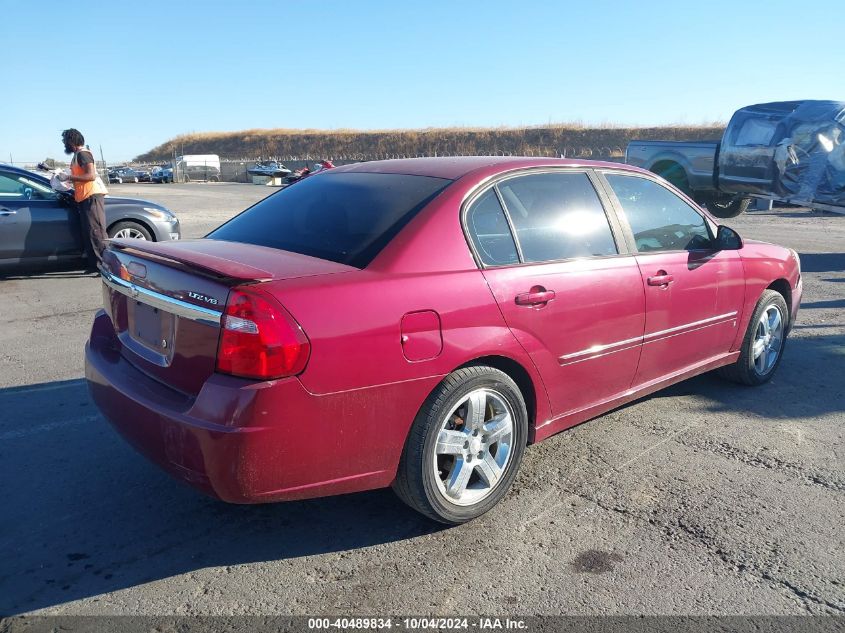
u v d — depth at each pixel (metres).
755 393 5.12
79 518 3.30
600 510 3.43
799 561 3.02
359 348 2.77
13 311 7.42
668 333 4.22
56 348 6.04
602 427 4.47
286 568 2.94
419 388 2.96
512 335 3.28
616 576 2.89
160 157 101.56
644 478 3.77
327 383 2.71
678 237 4.41
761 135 12.90
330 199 3.62
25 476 3.70
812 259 11.43
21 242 8.62
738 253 4.79
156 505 3.44
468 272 3.18
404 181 3.56
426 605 2.70
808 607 2.71
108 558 2.99
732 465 3.94
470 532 3.23
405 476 3.05
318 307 2.70
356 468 2.88
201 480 2.69
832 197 11.88
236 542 3.13
